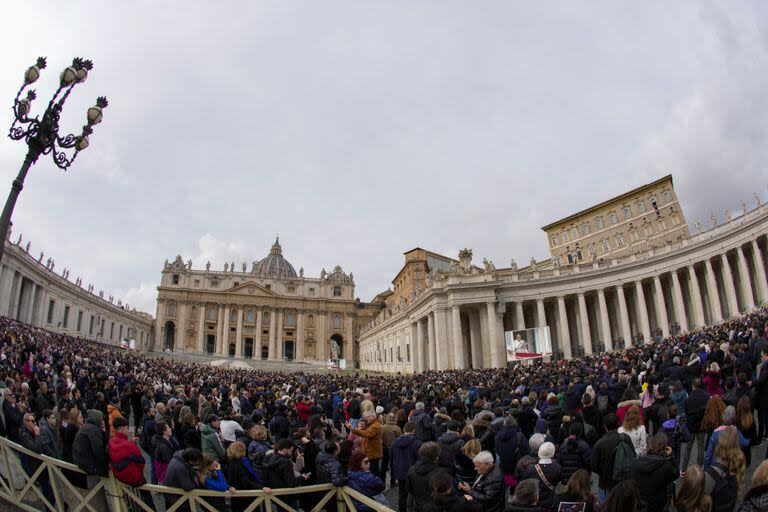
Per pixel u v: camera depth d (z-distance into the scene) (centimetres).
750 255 5703
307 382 4069
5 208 1223
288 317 13450
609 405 1603
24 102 1248
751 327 2733
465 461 989
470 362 6881
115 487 872
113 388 2306
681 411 1190
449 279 6275
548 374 2775
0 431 1192
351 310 13788
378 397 2567
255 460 1043
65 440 1076
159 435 1114
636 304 6412
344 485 858
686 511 601
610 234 8381
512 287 6238
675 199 7594
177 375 4281
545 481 835
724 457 689
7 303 6259
